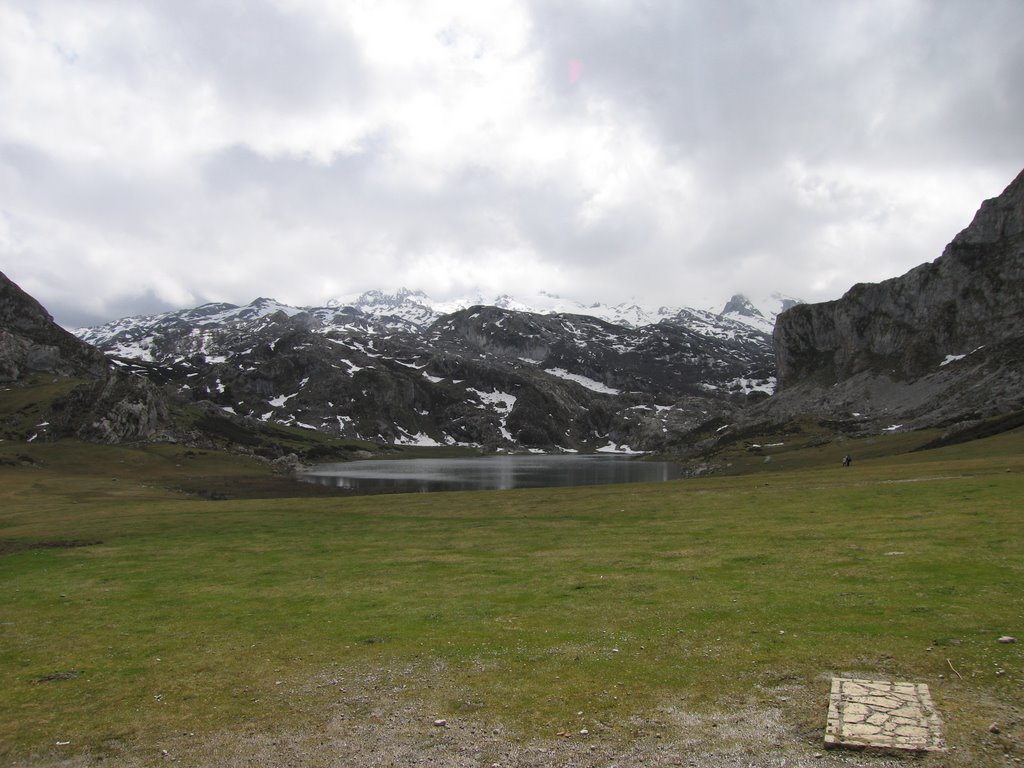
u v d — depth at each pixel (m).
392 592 31.73
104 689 20.73
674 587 28.62
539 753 14.98
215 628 27.06
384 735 16.48
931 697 15.91
